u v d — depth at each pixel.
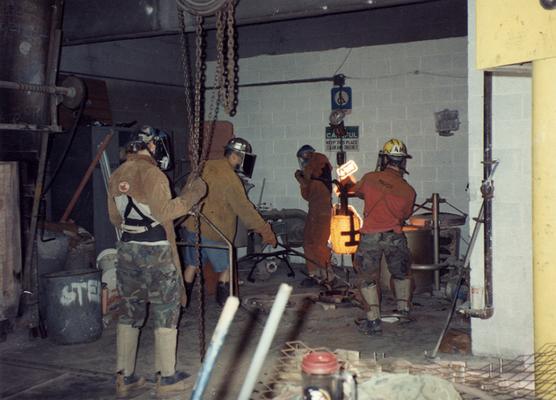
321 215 7.73
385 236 5.65
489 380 2.60
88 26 6.14
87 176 7.12
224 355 5.01
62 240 6.28
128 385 4.24
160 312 4.25
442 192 8.95
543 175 2.47
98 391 4.30
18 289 5.27
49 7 5.53
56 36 5.54
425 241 7.25
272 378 2.54
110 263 6.17
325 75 9.62
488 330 4.76
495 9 2.55
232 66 5.04
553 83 2.41
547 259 2.49
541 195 2.48
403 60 9.08
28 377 4.59
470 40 4.71
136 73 9.13
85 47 8.18
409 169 9.14
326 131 9.66
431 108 8.94
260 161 10.20
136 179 4.21
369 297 5.62
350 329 5.80
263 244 8.72
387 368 2.63
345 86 9.48
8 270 5.18
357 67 9.39
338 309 6.47
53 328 5.37
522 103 4.50
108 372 4.68
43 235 6.04
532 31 2.44
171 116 9.87
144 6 5.89
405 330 5.73
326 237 7.75
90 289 5.44
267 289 7.77
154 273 4.21
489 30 2.58
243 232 7.13
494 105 4.59
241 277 8.52
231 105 5.08
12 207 5.19
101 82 8.41
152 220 4.23
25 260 5.51
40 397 4.20
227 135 10.30
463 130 8.76
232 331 5.77
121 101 8.85
